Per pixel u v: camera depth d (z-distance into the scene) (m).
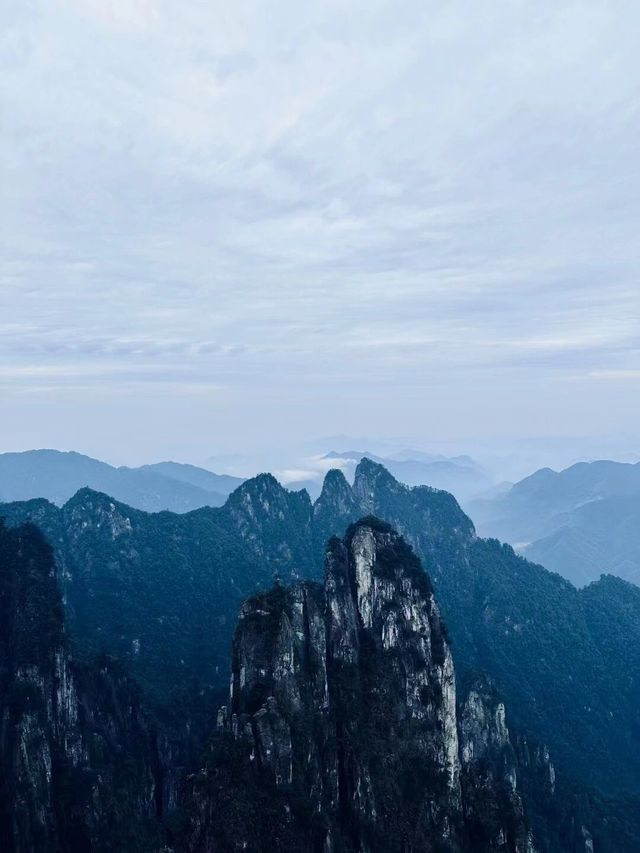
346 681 116.94
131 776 131.25
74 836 114.69
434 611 133.88
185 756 148.62
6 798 112.38
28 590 139.75
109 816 119.38
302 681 110.19
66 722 126.25
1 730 117.38
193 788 98.06
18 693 120.31
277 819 93.06
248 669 108.00
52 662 127.88
